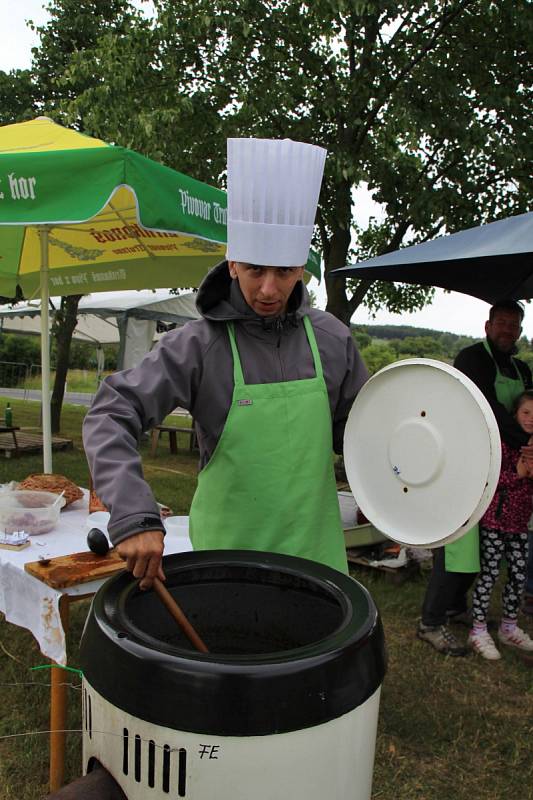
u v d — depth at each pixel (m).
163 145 6.45
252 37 6.58
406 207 6.79
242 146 1.28
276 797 0.88
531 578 3.66
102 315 10.40
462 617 3.47
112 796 0.92
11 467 6.84
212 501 1.45
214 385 1.38
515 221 2.81
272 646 1.28
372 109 6.37
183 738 0.85
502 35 6.66
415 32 6.37
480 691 2.78
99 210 2.43
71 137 2.98
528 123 6.59
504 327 3.05
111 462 1.11
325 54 6.99
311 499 1.44
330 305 7.00
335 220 6.80
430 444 1.30
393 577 3.93
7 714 2.42
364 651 0.96
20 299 6.25
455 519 1.26
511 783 2.21
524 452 2.85
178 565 1.23
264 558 1.28
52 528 2.23
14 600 1.92
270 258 1.29
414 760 2.31
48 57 9.86
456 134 6.12
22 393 19.17
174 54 6.81
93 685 0.95
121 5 10.09
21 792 2.03
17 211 2.45
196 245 4.11
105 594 1.08
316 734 0.88
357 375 1.58
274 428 1.41
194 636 1.07
